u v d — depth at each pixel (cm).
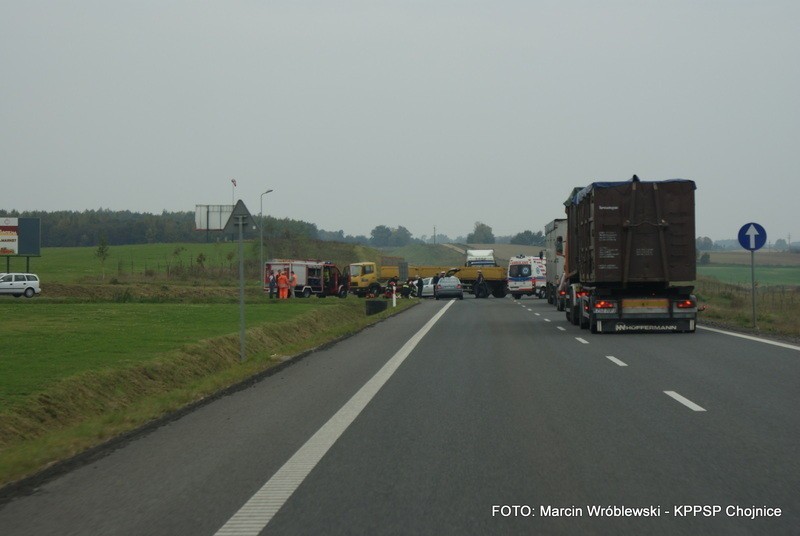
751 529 821
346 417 1485
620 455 1147
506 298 9688
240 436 1325
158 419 1511
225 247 16688
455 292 9056
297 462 1121
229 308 4819
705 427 1353
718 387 1823
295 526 833
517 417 1462
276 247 16312
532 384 1903
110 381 1844
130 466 1123
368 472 1058
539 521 846
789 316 4528
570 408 1557
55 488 1011
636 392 1759
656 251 3391
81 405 1659
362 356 2638
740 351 2639
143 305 5069
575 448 1194
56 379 1738
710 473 1041
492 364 2342
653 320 3431
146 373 2016
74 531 832
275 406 1638
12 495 980
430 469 1070
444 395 1744
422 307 6744
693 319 3422
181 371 2170
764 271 15500
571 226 4303
